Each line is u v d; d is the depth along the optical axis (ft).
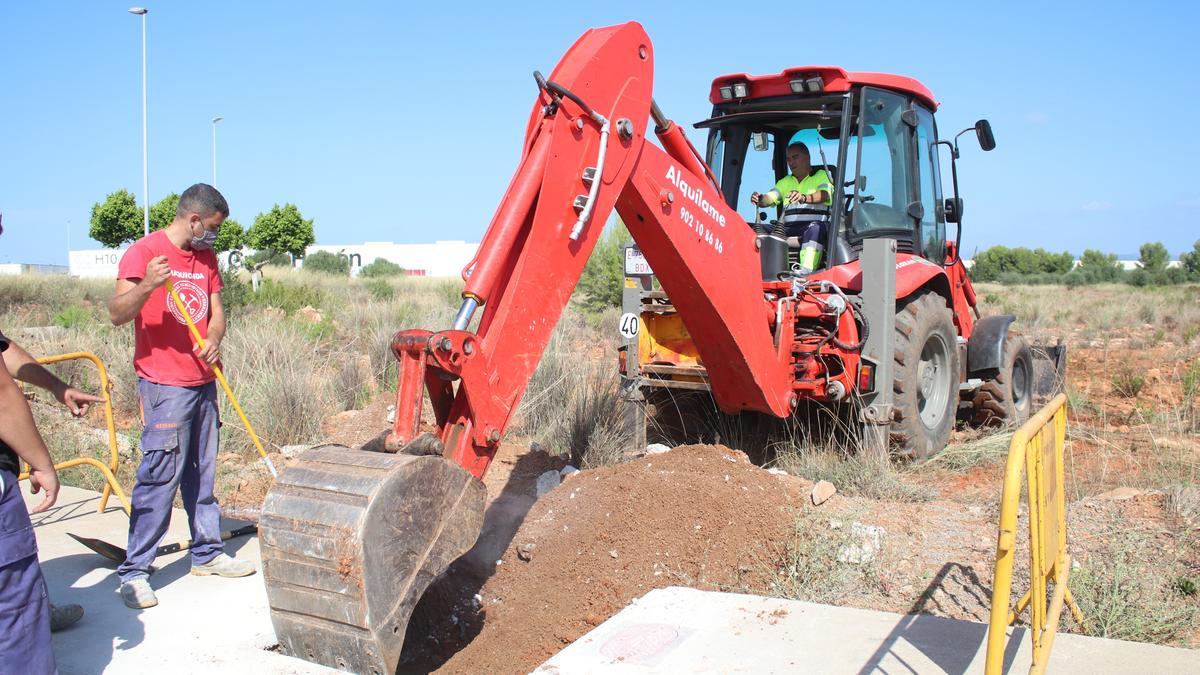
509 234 12.88
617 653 11.10
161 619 12.95
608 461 22.49
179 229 13.73
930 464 22.44
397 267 164.35
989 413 27.27
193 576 14.75
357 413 29.01
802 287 20.75
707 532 15.89
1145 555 15.03
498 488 20.74
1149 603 13.21
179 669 11.27
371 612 10.35
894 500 19.15
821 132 23.79
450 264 251.19
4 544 9.20
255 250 153.07
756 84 22.57
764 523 16.37
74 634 12.41
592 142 14.17
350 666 10.66
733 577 15.12
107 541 16.42
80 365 33.71
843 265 21.90
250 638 12.26
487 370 12.49
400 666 13.57
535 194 13.35
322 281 95.76
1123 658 10.59
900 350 21.61
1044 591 10.12
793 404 20.86
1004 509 8.39
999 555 8.41
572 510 16.93
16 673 9.41
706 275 17.56
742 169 24.59
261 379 28.81
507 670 12.73
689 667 10.71
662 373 22.61
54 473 9.72
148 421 13.55
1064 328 62.59
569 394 26.84
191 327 13.44
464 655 13.43
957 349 24.58
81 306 64.23
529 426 26.27
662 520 15.98
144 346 13.55
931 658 10.77
